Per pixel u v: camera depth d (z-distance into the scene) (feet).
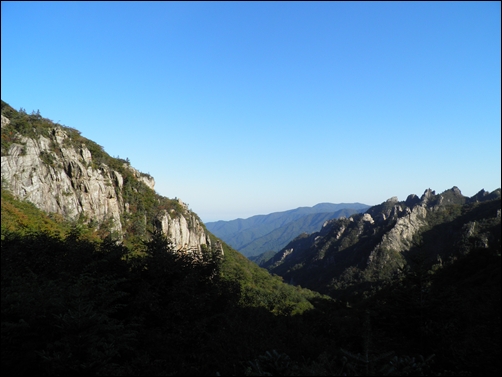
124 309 40.42
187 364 31.99
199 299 43.98
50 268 43.93
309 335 44.37
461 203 492.54
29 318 26.00
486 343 35.12
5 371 23.50
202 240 245.04
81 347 22.68
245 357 31.78
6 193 127.95
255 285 185.26
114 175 193.16
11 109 175.52
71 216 150.30
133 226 180.14
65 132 182.29
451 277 133.08
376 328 46.70
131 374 26.68
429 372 32.81
